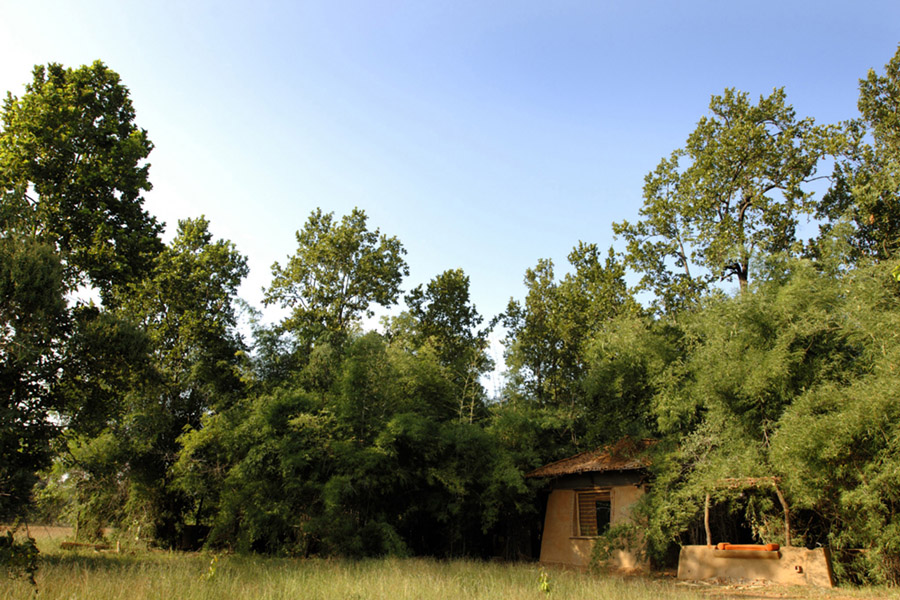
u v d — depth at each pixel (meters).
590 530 19.17
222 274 29.05
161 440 23.92
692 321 17.03
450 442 20.23
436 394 23.39
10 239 14.73
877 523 11.65
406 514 20.23
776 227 23.39
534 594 10.35
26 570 8.62
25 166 17.47
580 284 30.47
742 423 14.55
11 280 14.05
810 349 13.81
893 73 22.92
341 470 18.27
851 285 13.46
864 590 11.67
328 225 32.19
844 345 13.75
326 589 10.02
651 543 16.16
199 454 21.20
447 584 11.05
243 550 18.05
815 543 14.75
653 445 17.23
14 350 14.10
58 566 11.52
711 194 24.61
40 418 15.66
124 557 16.97
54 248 16.86
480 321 35.56
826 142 22.77
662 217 25.62
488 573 13.50
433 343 28.30
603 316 27.19
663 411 16.86
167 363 25.70
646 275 25.59
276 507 17.83
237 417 20.69
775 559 13.55
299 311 29.97
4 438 14.29
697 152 25.70
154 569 11.72
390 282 32.09
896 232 20.12
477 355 27.78
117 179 19.23
